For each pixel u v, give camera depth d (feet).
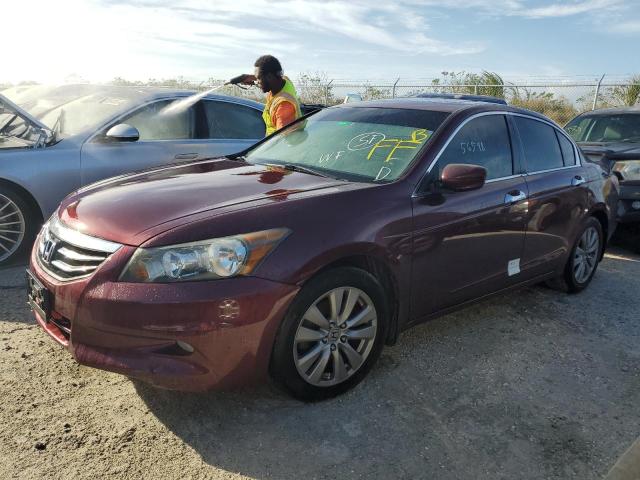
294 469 8.38
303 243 9.14
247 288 8.62
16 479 7.82
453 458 8.79
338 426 9.41
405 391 10.58
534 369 11.74
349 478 8.25
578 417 10.07
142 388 10.20
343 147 12.61
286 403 9.95
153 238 8.64
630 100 56.34
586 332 13.76
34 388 9.98
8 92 22.34
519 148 13.80
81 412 9.42
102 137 17.39
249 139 20.85
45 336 11.89
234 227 8.84
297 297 9.11
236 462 8.46
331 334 9.80
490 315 14.46
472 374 11.37
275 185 10.75
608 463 8.86
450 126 12.25
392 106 13.71
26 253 16.28
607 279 18.13
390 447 8.96
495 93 65.62
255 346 8.82
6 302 13.44
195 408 9.70
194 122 19.53
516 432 9.52
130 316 8.40
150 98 18.85
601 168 17.29
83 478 7.95
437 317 11.96
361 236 9.80
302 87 71.51
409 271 10.81
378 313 10.39
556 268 15.16
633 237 21.49
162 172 12.17
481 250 12.28
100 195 10.55
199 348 8.50
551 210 14.20
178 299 8.32
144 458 8.43
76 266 9.13
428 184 11.32
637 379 11.58
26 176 15.64
